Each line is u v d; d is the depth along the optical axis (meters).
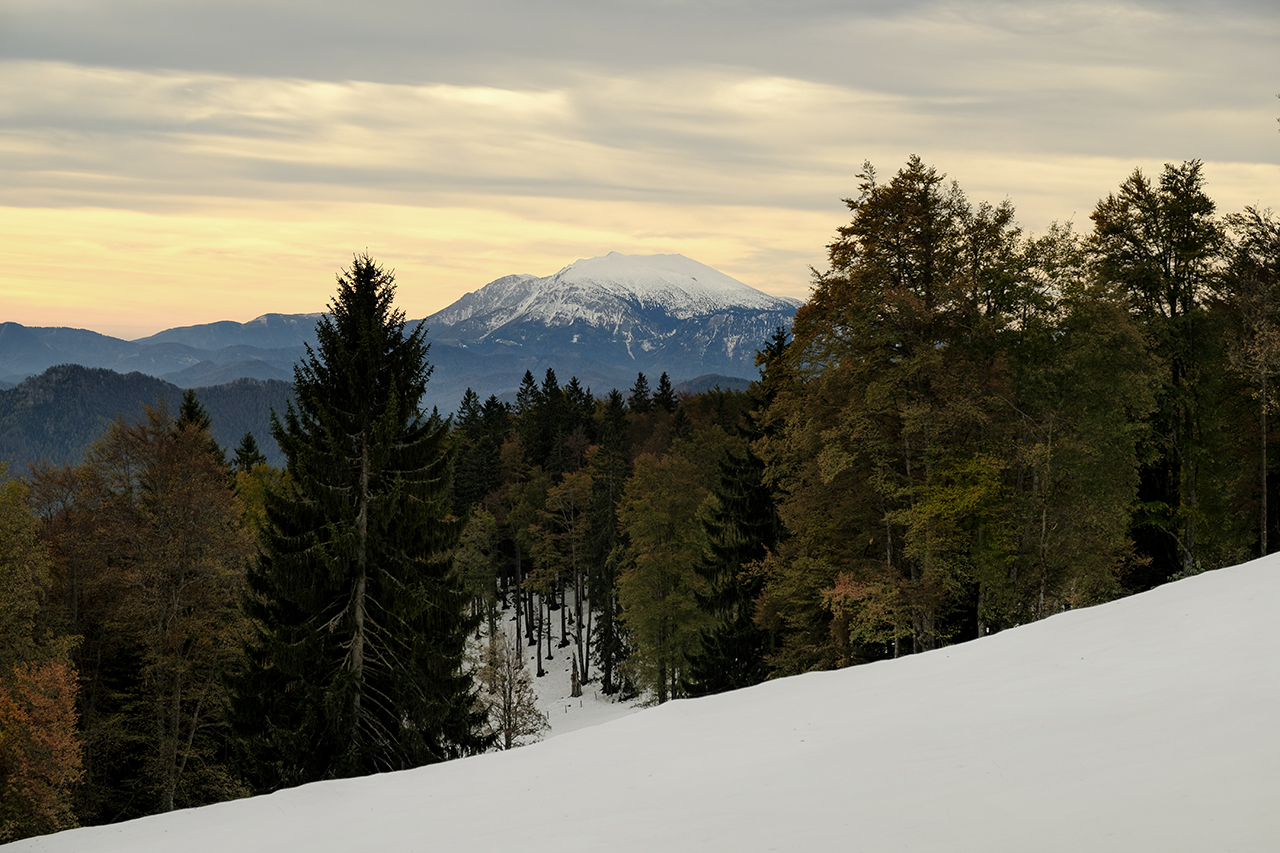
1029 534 28.61
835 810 8.03
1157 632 14.49
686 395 132.50
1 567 30.72
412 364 27.05
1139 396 28.22
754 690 17.61
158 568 33.62
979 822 6.55
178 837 12.52
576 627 74.38
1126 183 36.12
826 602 29.45
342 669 24.91
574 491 73.44
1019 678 13.98
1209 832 5.22
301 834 11.59
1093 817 6.07
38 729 27.17
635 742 14.52
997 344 29.25
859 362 29.11
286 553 25.16
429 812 11.73
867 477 30.16
